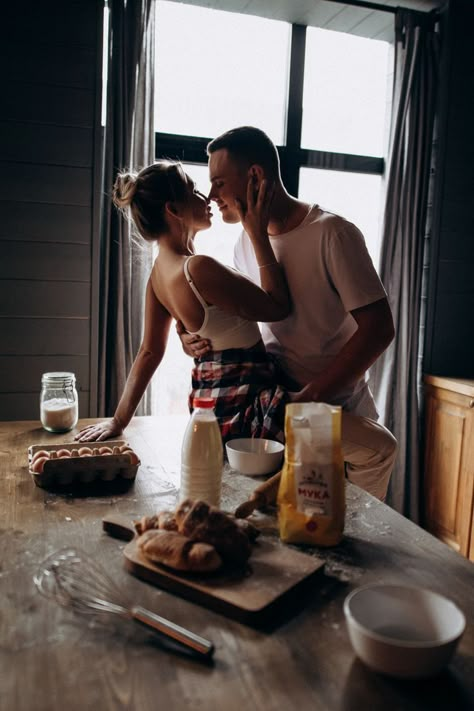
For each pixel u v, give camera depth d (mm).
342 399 1815
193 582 826
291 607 815
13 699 625
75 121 2525
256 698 637
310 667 690
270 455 1319
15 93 2447
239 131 1665
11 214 2492
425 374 3109
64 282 2578
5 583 854
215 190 1720
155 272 1630
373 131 3170
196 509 885
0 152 2455
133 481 1291
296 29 2959
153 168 1524
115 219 2611
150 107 2650
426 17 2979
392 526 1094
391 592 750
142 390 1707
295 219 1738
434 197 3057
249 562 896
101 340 2652
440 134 3014
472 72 3018
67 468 1238
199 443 1103
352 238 1630
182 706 622
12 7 2412
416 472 3086
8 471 1337
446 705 632
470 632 757
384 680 670
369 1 2883
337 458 994
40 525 1055
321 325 1730
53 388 1671
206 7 2811
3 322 2529
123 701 627
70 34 2486
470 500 2748
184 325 1625
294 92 2979
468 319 3170
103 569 901
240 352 1563
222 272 1464
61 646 716
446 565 947
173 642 718
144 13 2586
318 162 3059
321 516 990
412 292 3066
